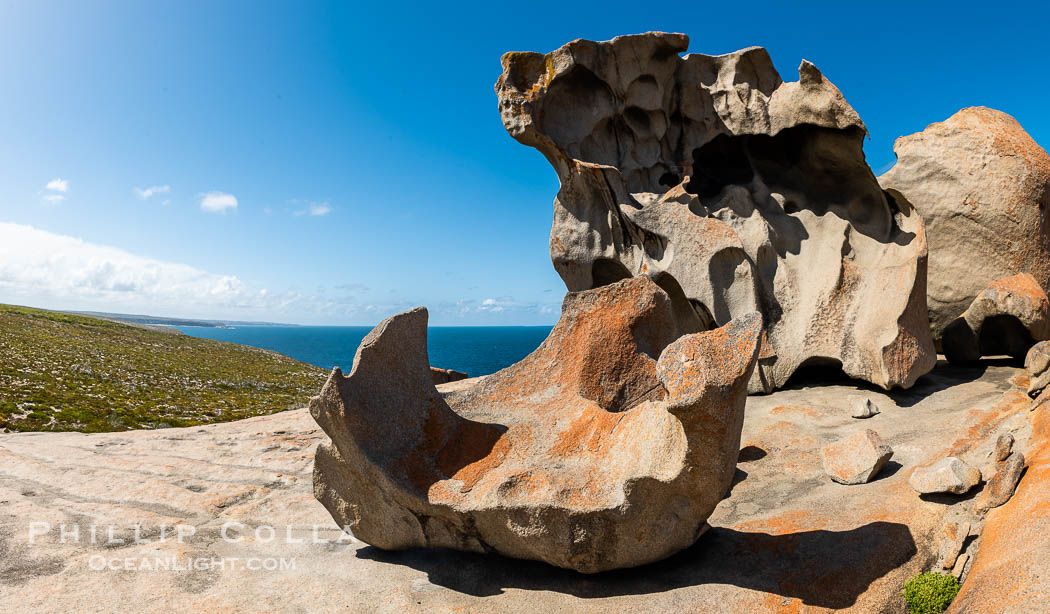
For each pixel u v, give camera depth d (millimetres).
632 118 11844
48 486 7855
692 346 4168
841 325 9711
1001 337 10070
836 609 4242
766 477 6824
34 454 9469
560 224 12422
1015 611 3297
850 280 9945
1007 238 10297
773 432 8141
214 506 7121
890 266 9562
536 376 6574
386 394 5531
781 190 11398
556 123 11914
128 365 44125
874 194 10430
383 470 5066
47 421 20281
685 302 11164
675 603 4344
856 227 10523
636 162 11930
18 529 6340
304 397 42375
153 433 11477
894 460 6738
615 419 5387
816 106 10133
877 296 9469
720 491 4363
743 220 11000
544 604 4547
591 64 11352
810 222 10984
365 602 4719
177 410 28250
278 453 9445
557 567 4988
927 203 10844
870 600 4348
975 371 9969
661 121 11633
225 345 83438
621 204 11320
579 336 6570
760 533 5305
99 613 4566
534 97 11438
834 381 10180
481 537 5059
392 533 5418
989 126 10625
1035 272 10289
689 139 11727
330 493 5523
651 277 11031
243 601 4762
